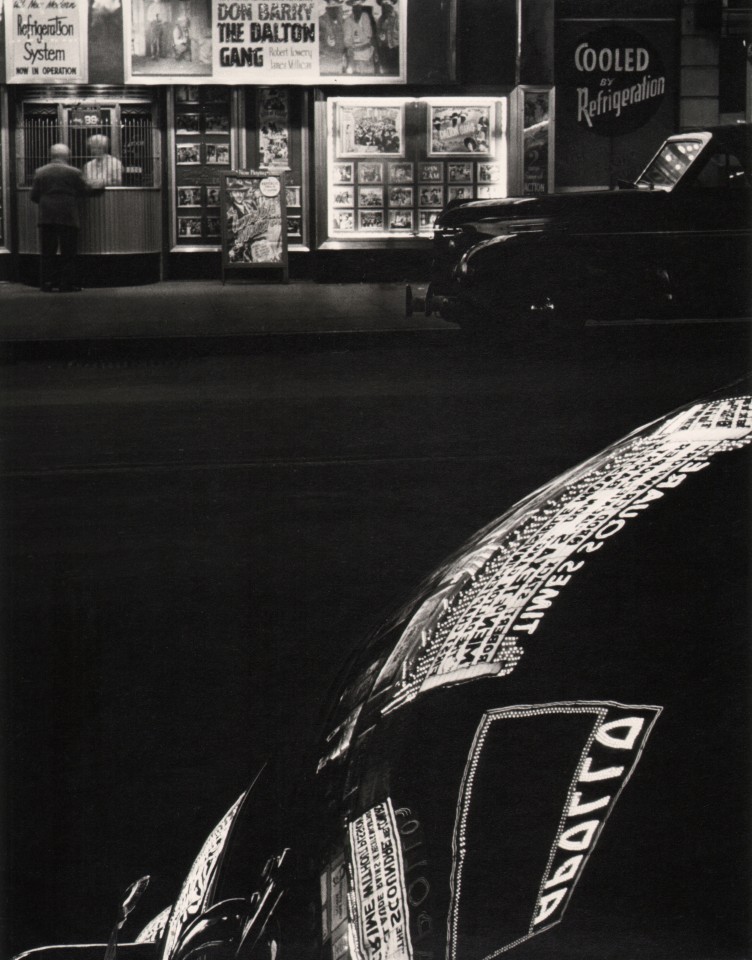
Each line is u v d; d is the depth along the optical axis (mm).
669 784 1345
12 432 9148
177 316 15320
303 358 13234
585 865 1318
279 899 1603
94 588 5258
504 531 2023
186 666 4320
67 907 2850
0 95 18906
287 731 3727
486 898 1347
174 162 19469
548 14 19312
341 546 5859
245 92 19344
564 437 8523
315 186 19500
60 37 18734
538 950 1283
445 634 1761
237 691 4070
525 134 19578
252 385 11406
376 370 12234
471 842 1399
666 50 19750
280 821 1766
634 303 13148
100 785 3438
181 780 3449
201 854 1911
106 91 18938
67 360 13359
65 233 18219
